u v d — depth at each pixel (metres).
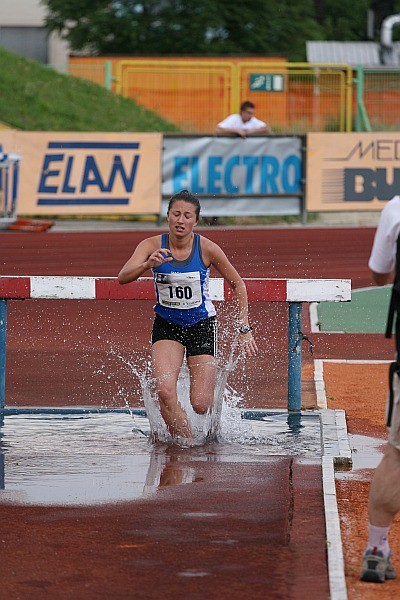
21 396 19.94
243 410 18.69
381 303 32.25
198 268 16.81
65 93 71.25
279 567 10.98
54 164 52.81
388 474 10.63
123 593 10.30
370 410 18.98
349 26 119.31
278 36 99.06
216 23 95.88
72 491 13.76
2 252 43.34
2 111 65.88
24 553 11.41
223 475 14.61
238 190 54.12
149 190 53.53
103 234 51.56
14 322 28.62
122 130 68.75
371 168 55.28
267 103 72.62
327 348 25.31
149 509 12.98
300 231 53.19
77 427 17.61
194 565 11.05
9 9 107.25
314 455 15.78
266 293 18.25
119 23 96.19
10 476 14.47
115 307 31.58
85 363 23.09
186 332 17.03
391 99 72.56
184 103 75.12
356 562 11.22
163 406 16.50
